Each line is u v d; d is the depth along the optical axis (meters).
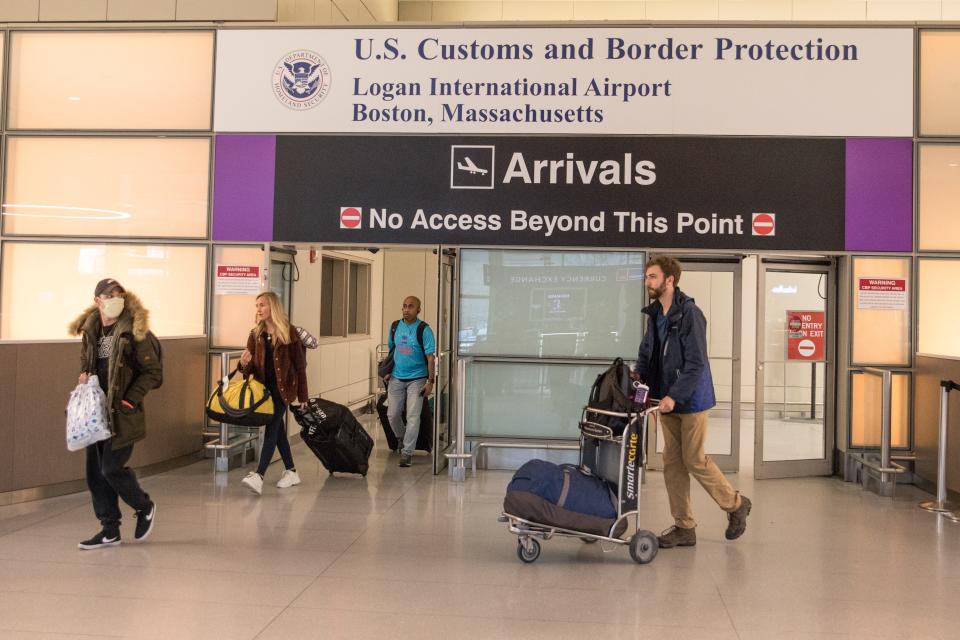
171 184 8.66
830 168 8.13
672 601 4.44
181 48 8.66
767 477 8.27
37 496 6.61
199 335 8.54
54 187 8.75
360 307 13.69
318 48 8.52
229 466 8.06
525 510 4.96
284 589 4.52
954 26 8.09
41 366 6.62
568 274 8.30
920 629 4.07
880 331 8.16
